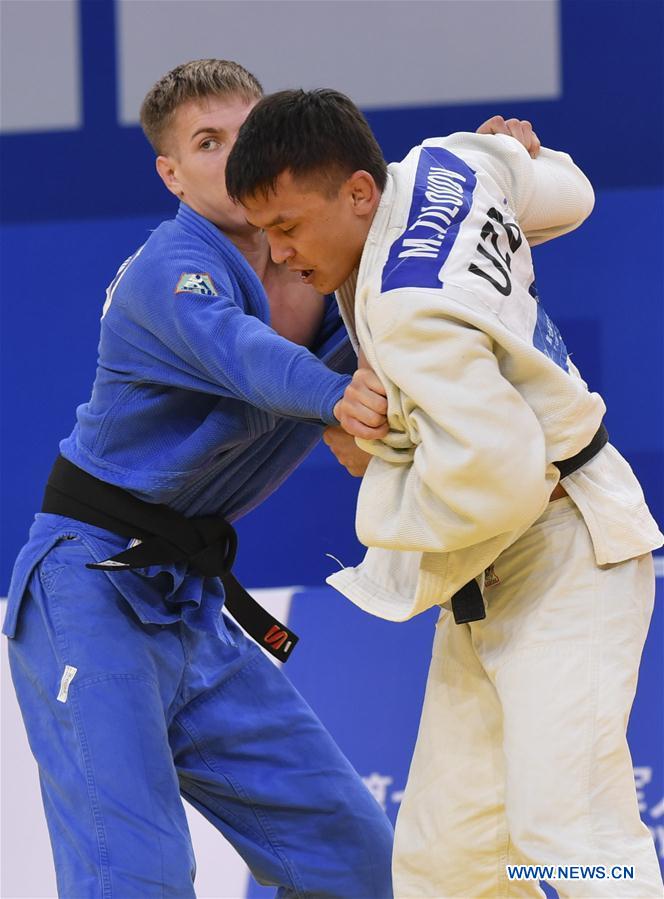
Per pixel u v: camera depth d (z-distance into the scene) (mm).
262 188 6469
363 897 8711
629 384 15109
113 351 7980
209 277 7512
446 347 6012
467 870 7289
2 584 15688
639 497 7059
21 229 15758
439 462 5965
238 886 9844
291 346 6934
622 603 6770
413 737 10414
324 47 15156
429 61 15102
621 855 6355
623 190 15055
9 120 15711
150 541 8062
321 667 10773
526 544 6914
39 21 15578
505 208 6914
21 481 15727
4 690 10664
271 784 8656
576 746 6477
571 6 14945
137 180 15641
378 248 6441
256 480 8562
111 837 7547
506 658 6789
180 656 8305
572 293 15195
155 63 15422
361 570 7176
